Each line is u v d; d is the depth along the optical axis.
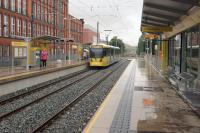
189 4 15.30
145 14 22.75
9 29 53.38
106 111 12.62
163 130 9.62
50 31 74.12
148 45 78.19
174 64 29.50
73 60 58.97
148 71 38.25
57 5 78.62
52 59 54.06
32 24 58.94
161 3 17.75
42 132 10.88
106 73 39.88
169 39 33.59
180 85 19.23
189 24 19.03
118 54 78.06
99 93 21.38
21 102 17.89
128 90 19.45
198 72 17.55
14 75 23.72
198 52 17.89
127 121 10.81
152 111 12.67
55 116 13.39
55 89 23.78
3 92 21.08
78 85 26.45
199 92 17.05
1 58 37.75
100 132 9.33
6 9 52.34
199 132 9.43
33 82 26.86
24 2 59.62
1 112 14.98
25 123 12.47
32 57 34.34
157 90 19.44
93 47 50.09
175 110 12.94
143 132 9.37
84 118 13.34
